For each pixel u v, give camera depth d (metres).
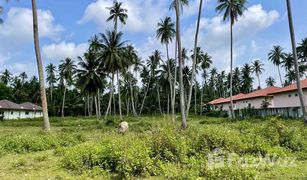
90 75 41.84
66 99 79.25
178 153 7.51
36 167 7.96
